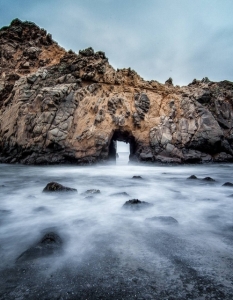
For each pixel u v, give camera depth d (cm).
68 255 262
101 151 1725
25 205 512
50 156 1623
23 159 1684
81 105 1795
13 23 2838
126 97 1973
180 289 192
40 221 400
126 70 2152
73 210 470
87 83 1959
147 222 390
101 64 2020
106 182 907
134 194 654
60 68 2062
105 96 1920
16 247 290
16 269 228
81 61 2041
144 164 1747
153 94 2084
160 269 228
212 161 1814
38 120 1670
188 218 416
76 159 1639
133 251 273
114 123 1811
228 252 270
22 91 1886
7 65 2498
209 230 351
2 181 923
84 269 229
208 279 208
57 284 200
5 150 1842
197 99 2027
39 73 1977
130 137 1958
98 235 331
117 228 362
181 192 684
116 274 218
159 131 1839
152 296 182
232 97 2164
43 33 2761
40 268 230
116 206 502
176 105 2025
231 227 366
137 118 1850
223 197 605
